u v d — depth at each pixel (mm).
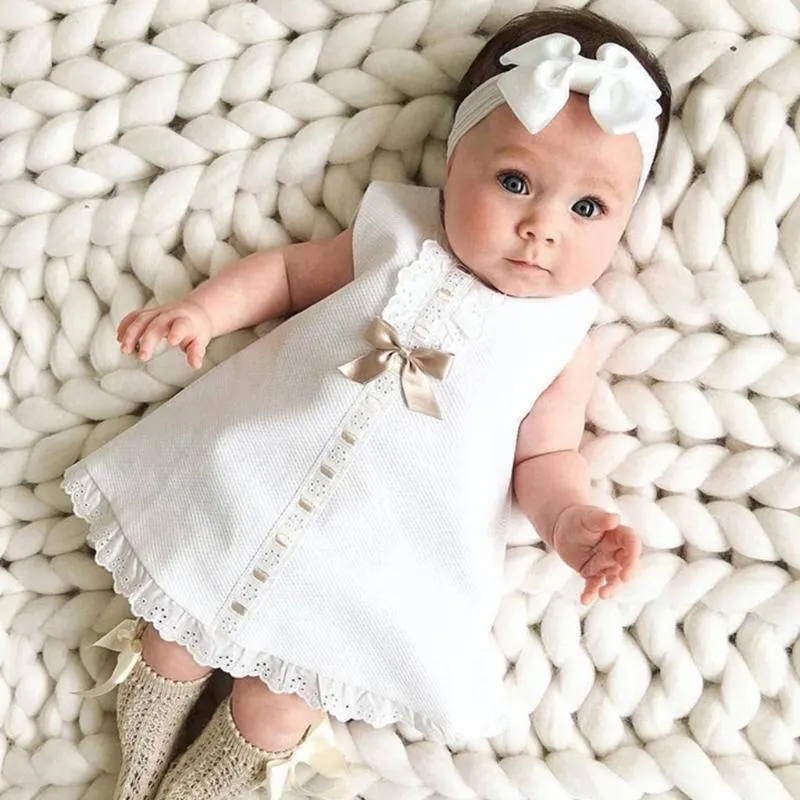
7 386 932
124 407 930
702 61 879
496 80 822
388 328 833
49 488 933
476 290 852
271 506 823
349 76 908
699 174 905
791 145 884
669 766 909
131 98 900
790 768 917
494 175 816
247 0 909
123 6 898
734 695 915
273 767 874
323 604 831
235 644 827
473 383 834
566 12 868
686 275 901
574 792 919
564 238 814
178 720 898
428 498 833
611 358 929
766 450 913
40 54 902
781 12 874
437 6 896
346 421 827
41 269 923
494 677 888
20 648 938
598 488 936
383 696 851
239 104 910
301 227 933
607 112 771
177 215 913
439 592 850
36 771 934
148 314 845
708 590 921
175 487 838
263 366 865
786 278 896
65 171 904
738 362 895
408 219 878
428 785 926
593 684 935
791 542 901
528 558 934
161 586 818
